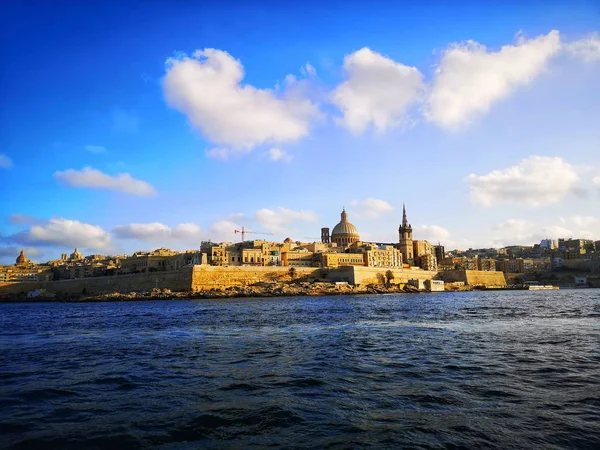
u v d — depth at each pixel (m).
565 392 24.44
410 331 53.44
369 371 30.45
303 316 78.31
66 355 39.59
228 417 20.91
